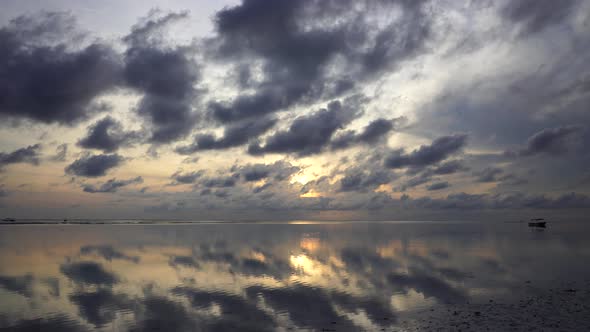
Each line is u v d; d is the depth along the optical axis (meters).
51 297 21.84
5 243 59.94
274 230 118.44
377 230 114.50
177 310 18.77
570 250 44.50
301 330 15.48
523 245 52.22
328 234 88.69
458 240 63.38
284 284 25.22
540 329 13.99
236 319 17.16
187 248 51.41
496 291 21.52
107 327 16.22
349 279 26.73
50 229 118.94
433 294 21.34
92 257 41.06
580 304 17.66
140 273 30.09
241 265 34.28
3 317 17.84
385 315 17.31
